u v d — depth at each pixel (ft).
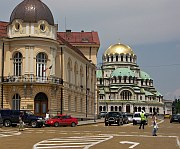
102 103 521.24
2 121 154.20
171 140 91.61
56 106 196.24
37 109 187.21
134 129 147.64
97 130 136.67
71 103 222.89
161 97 574.56
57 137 97.96
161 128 160.86
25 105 183.62
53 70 195.42
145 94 542.57
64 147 70.59
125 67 549.54
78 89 241.96
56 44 198.80
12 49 192.34
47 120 168.76
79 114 244.01
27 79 185.37
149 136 106.01
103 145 75.36
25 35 189.37
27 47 188.55
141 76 573.33
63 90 204.74
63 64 207.62
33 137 97.60
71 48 228.22
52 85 189.78
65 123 170.40
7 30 197.77
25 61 187.93
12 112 155.84
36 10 192.44
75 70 237.25
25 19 190.70
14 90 186.70
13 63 192.44
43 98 189.06
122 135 108.27
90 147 70.95
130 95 528.22
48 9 199.00
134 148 70.44
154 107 537.24
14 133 115.03
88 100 274.36
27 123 155.12
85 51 304.30
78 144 77.10
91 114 285.43
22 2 197.98
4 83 187.32
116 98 527.40
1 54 191.62
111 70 550.77
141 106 527.40
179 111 633.20
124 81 535.19
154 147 73.05
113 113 193.06
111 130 137.59
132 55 557.33
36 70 189.88
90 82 283.18
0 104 187.42
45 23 192.44
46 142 81.66
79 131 128.98
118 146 73.82
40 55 191.42
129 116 249.96
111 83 539.29
